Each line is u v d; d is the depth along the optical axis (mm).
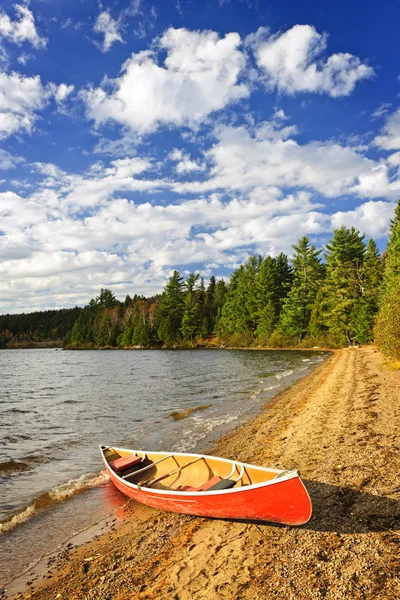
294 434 11891
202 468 8258
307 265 71500
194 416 16938
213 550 5867
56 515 8023
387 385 17875
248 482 7188
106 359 66438
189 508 7059
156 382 31078
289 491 5730
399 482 6977
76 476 10328
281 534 5965
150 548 6332
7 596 5414
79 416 18859
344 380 21891
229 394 22719
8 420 18609
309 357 46875
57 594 5348
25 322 174250
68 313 176750
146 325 93562
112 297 125750
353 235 60906
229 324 82625
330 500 6680
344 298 55719
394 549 5066
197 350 78062
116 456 10172
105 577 5629
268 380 27969
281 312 73062
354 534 5574
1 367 57312
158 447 12453
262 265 77062
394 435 9891
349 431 10914
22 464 11508
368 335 51094
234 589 4797
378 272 52562
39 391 29719
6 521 7785
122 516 7867
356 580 4578
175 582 5184
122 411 19469
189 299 90125
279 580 4820
